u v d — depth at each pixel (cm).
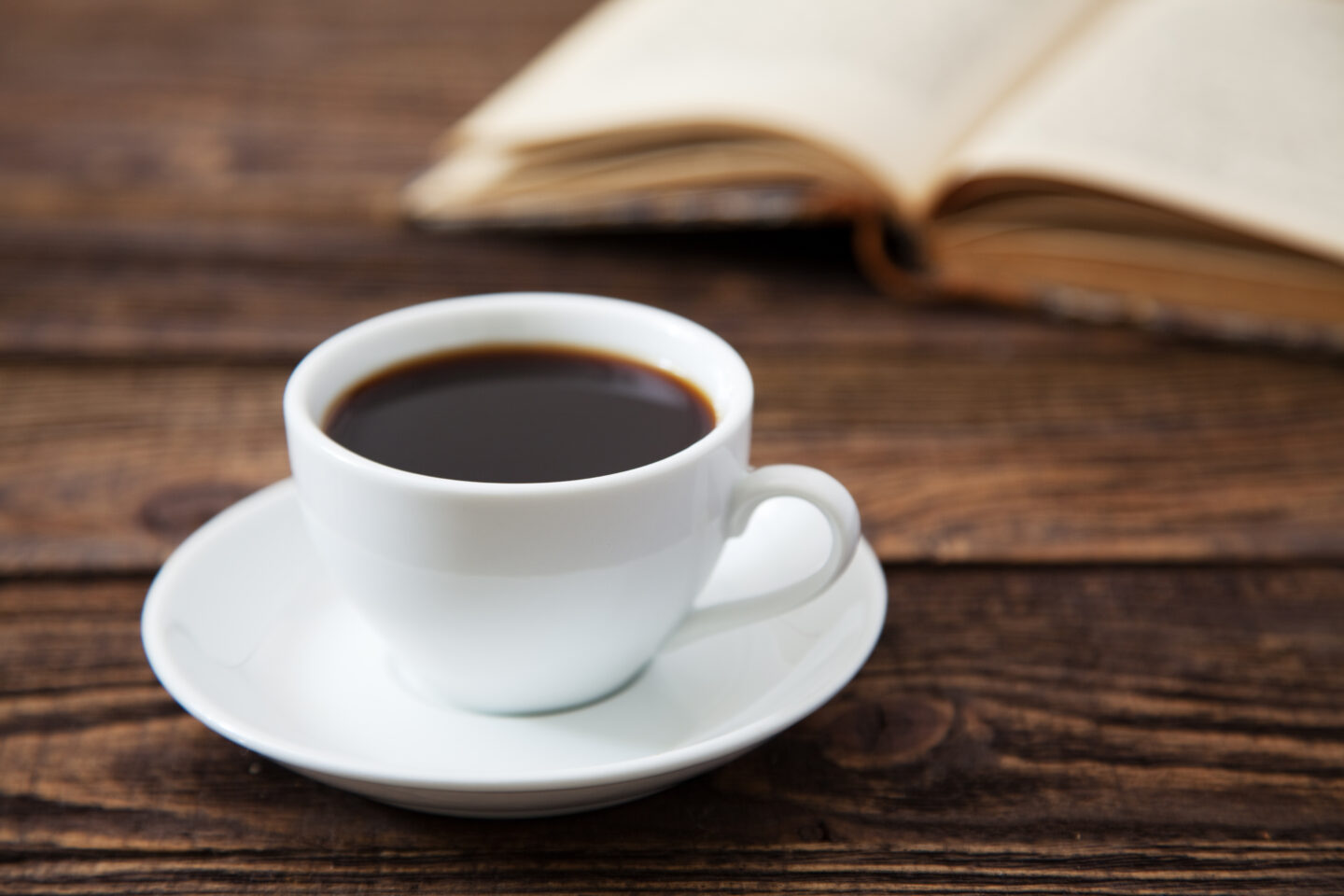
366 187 85
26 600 58
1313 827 52
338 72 104
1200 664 57
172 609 53
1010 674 56
